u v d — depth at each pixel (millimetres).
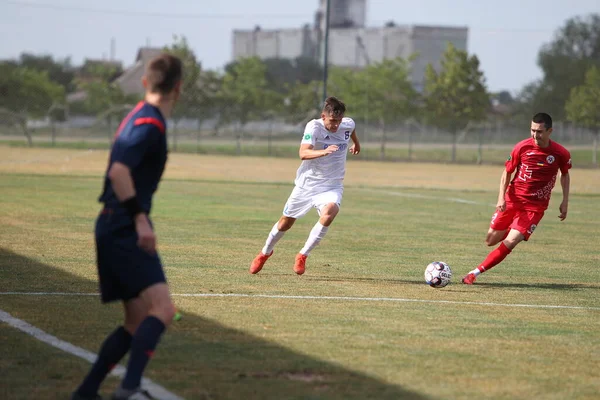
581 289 28703
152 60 14172
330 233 43750
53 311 21750
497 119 176875
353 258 34625
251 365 16969
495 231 30062
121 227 13664
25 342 18359
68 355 17359
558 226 51188
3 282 26047
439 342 19688
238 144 135750
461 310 24000
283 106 158125
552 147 29125
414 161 138250
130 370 13508
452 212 57719
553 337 20781
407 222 50469
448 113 147375
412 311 23516
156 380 15664
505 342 20000
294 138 174375
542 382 16500
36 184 70250
